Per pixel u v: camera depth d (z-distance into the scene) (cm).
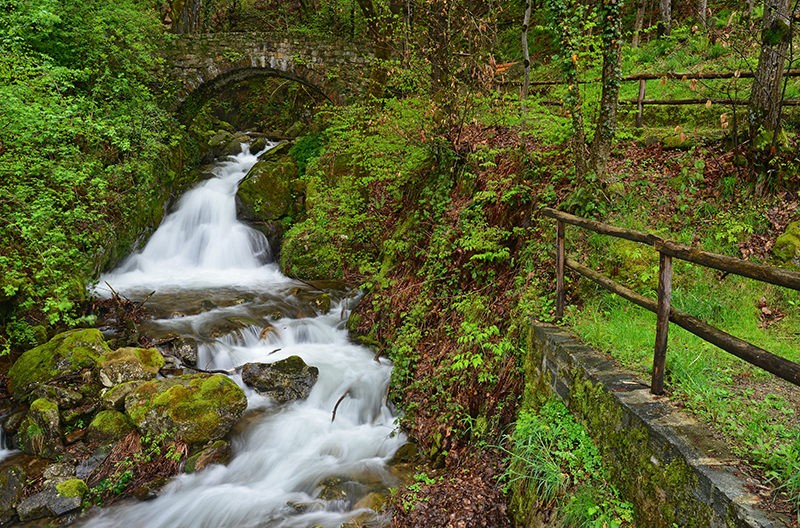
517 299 600
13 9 1036
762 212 582
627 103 898
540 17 1588
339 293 1029
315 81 1561
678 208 629
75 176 822
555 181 681
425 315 727
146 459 559
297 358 715
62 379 629
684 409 330
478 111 834
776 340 459
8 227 735
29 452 566
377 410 679
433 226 827
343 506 510
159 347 756
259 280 1166
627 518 323
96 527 491
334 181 1230
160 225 1342
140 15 1402
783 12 583
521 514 421
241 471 571
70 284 838
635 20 1513
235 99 2381
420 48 920
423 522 461
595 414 381
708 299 518
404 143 894
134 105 1307
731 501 240
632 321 493
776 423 314
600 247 581
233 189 1501
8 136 780
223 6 2480
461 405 575
